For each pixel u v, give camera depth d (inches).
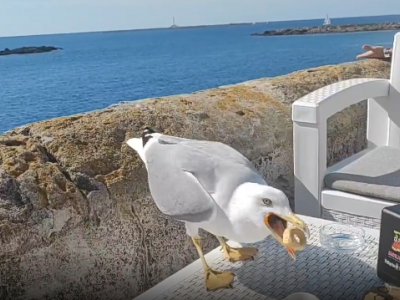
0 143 62.3
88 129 68.3
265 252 53.4
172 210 50.5
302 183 77.7
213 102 87.0
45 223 54.2
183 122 76.5
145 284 66.2
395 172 75.4
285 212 43.1
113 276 61.9
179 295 46.6
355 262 49.6
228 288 46.9
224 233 48.2
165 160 53.9
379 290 44.3
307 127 75.0
